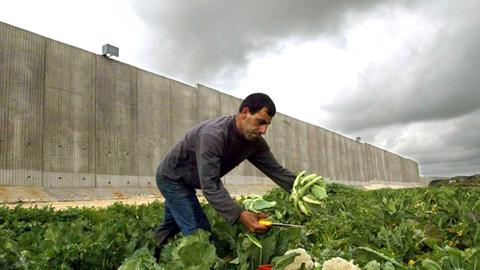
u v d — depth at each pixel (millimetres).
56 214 10055
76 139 21969
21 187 19109
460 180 32625
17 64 20078
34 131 20203
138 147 25453
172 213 4805
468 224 5281
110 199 21953
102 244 4891
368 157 61656
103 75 24000
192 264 3387
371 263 3645
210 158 3994
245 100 4008
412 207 7938
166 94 28250
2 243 5164
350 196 13812
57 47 21938
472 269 3467
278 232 4020
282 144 40781
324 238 5699
